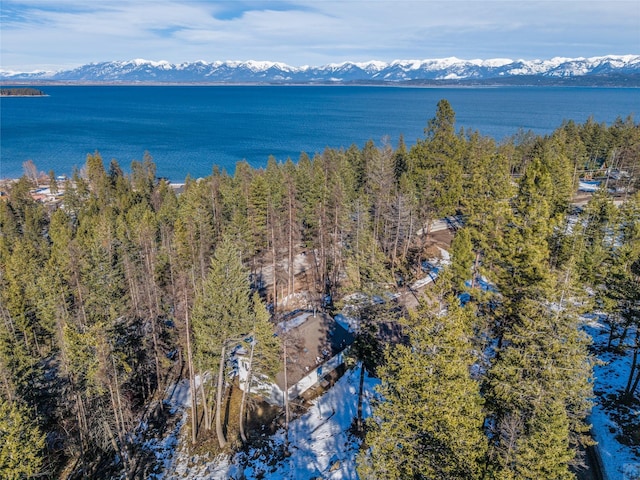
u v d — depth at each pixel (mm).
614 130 94938
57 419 35844
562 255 40312
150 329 41094
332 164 79625
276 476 29047
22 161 172500
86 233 71062
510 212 37188
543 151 77438
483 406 22469
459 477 17266
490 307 29688
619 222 46375
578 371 20031
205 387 36719
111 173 123312
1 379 29375
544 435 18156
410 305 45281
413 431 18594
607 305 33312
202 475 30250
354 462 28578
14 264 53156
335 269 53375
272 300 53000
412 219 54844
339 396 36188
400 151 76750
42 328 49125
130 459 32250
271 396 36625
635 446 25891
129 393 37500
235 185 78250
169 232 61031
